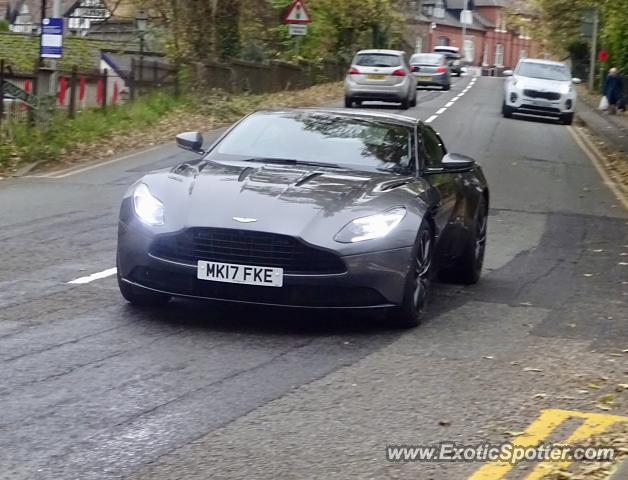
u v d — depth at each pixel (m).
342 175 7.90
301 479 4.62
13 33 39.28
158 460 4.80
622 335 7.60
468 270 9.40
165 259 7.14
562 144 25.95
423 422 5.44
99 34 41.41
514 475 4.71
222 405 5.62
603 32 39.84
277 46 43.66
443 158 8.53
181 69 30.81
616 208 15.58
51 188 15.37
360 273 7.01
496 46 126.56
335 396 5.85
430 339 7.26
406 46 68.00
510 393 6.01
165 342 6.87
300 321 7.64
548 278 9.98
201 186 7.45
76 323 7.27
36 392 5.71
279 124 8.77
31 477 4.55
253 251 7.00
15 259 9.69
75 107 23.58
